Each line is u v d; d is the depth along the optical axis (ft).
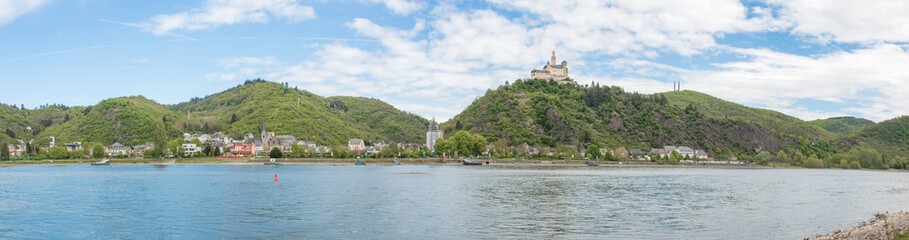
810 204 372.99
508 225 268.82
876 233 231.71
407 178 558.15
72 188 428.15
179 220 278.26
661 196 401.70
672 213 313.94
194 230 252.21
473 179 549.13
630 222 280.31
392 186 459.32
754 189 480.64
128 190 412.98
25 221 274.77
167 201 348.79
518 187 458.50
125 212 303.48
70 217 286.66
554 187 461.78
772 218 303.68
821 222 293.02
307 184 474.08
